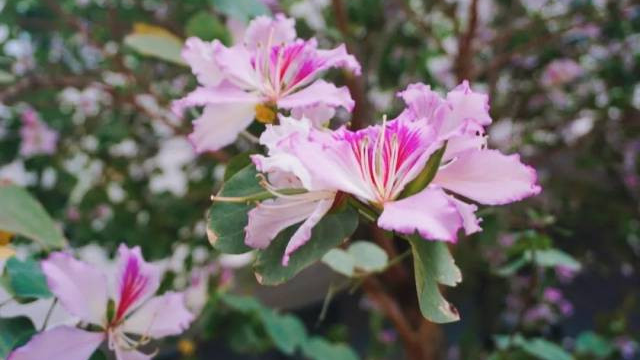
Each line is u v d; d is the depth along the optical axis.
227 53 0.46
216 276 1.14
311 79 0.46
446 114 0.40
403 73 1.46
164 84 1.32
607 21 1.44
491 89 1.35
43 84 1.00
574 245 1.63
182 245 1.43
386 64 1.46
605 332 1.23
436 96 0.41
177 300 0.52
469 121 0.39
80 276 0.48
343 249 0.74
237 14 0.67
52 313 0.55
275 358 1.40
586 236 1.66
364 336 1.77
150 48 0.69
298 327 1.08
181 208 1.43
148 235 1.41
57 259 0.48
